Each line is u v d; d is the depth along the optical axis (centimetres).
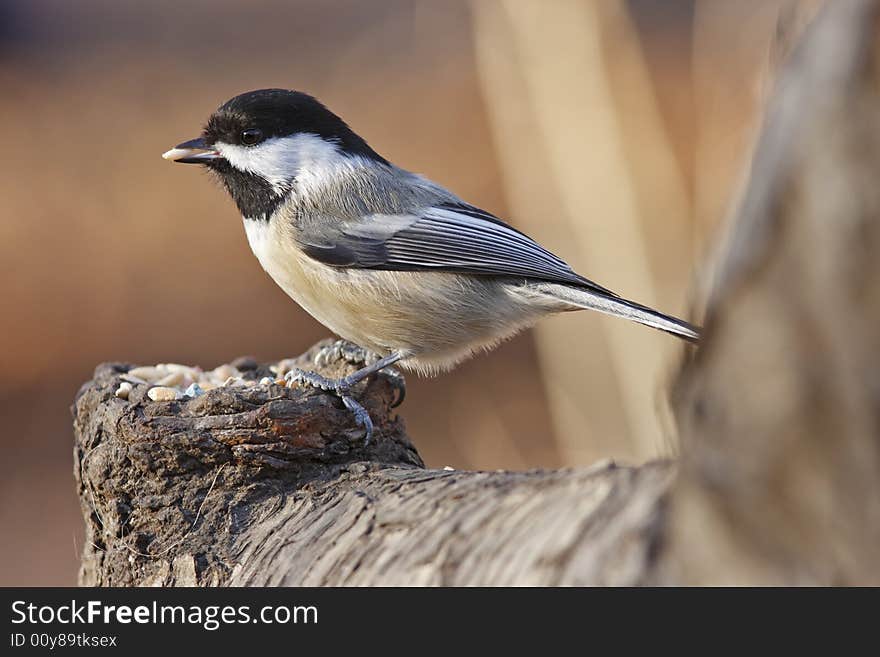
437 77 2711
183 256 2027
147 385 620
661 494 388
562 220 1243
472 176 2184
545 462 1415
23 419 1596
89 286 1922
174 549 561
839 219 274
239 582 530
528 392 1617
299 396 578
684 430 315
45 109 2734
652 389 1069
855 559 279
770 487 287
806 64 285
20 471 1507
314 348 851
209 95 2817
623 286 1127
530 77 1173
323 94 2770
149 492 573
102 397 620
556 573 387
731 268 290
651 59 2392
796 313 280
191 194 2255
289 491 570
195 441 566
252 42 3247
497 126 1287
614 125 1145
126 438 575
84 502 625
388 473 555
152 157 2438
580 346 1146
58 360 1716
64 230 2109
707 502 301
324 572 483
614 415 1137
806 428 280
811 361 279
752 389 287
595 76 1154
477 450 1393
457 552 436
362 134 2478
